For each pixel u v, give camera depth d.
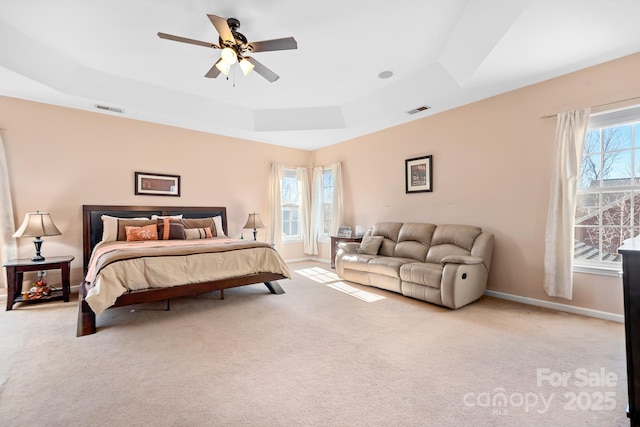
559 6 2.15
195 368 1.99
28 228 3.35
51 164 3.92
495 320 2.89
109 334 2.55
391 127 5.02
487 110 3.79
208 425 1.46
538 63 2.92
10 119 3.65
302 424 1.46
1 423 1.46
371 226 5.39
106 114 4.32
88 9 2.53
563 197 3.08
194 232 4.59
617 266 2.92
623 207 2.93
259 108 4.91
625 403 1.62
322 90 4.22
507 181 3.61
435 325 2.77
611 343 2.36
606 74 2.90
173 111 4.36
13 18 2.62
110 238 4.03
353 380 1.85
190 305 3.38
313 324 2.79
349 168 5.85
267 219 6.10
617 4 2.11
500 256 3.68
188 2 2.46
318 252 6.53
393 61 3.43
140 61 3.40
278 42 2.47
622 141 2.94
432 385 1.80
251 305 3.38
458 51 3.06
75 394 1.70
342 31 2.87
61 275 3.61
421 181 4.56
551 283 3.16
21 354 2.18
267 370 1.97
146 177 4.66
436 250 3.89
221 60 2.58
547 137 3.28
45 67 3.19
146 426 1.45
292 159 6.50
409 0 2.45
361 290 4.06
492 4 2.38
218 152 5.44
